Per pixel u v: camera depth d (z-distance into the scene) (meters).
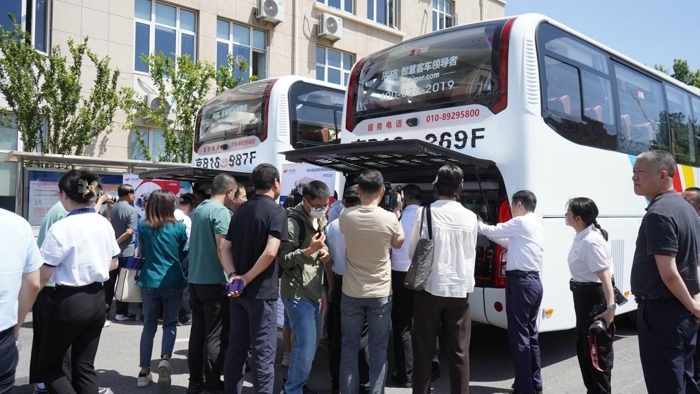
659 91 8.01
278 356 6.13
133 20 14.47
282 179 7.41
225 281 4.63
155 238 5.09
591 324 4.28
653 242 3.19
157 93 14.58
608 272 4.25
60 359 3.87
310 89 8.89
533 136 5.18
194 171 8.09
